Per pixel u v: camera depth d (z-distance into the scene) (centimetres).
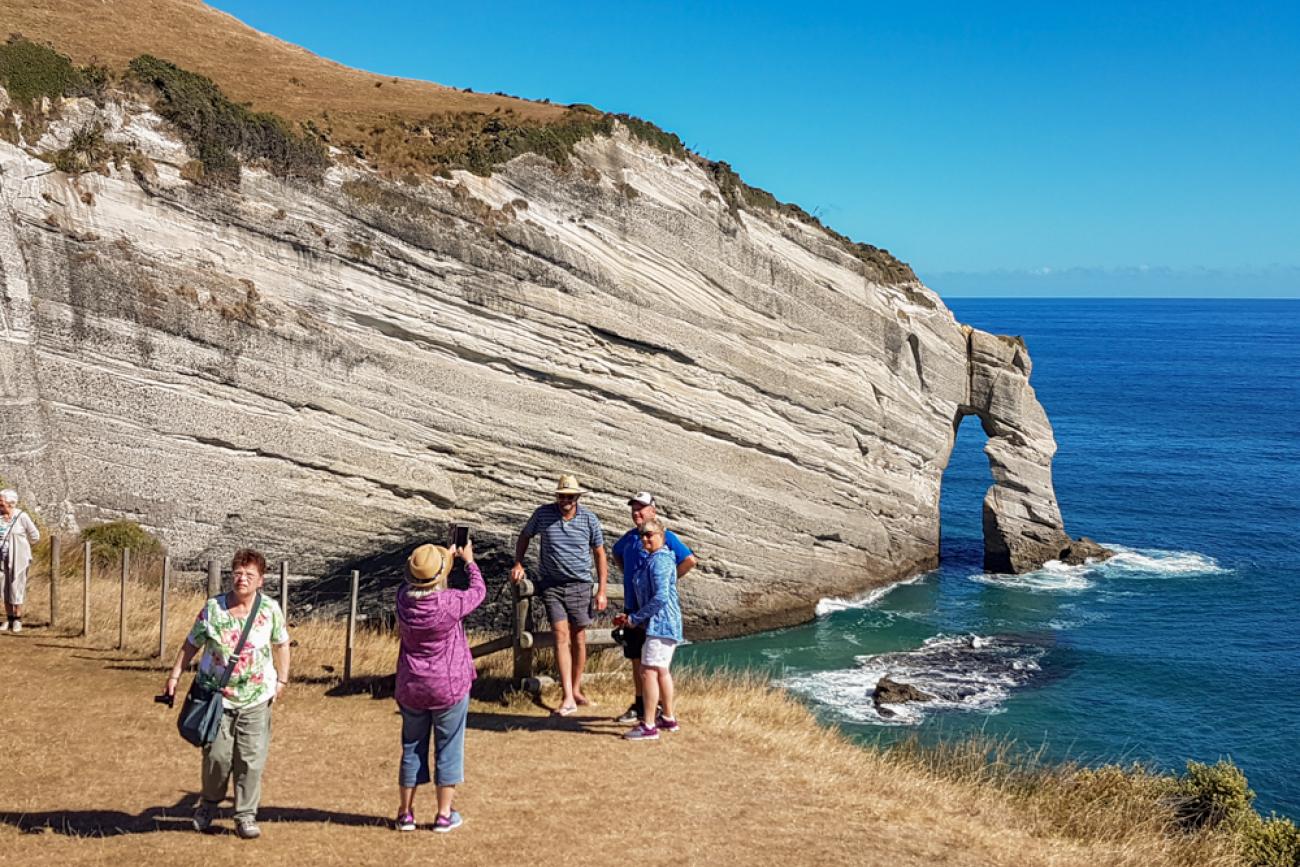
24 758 854
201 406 2230
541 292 2656
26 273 2031
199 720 683
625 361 2853
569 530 1045
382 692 1112
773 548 3291
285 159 2306
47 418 2075
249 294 2272
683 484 3014
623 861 700
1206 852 1007
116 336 2128
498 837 726
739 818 800
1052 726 2408
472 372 2591
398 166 2477
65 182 2066
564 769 884
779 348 3259
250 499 2312
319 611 2523
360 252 2394
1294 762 2242
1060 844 885
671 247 2925
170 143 2184
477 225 2542
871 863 739
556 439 2738
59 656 1189
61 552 1745
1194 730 2419
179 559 2233
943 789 1006
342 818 750
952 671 2809
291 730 970
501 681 1157
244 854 674
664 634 976
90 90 2133
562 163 2716
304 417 2367
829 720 2330
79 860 653
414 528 2569
